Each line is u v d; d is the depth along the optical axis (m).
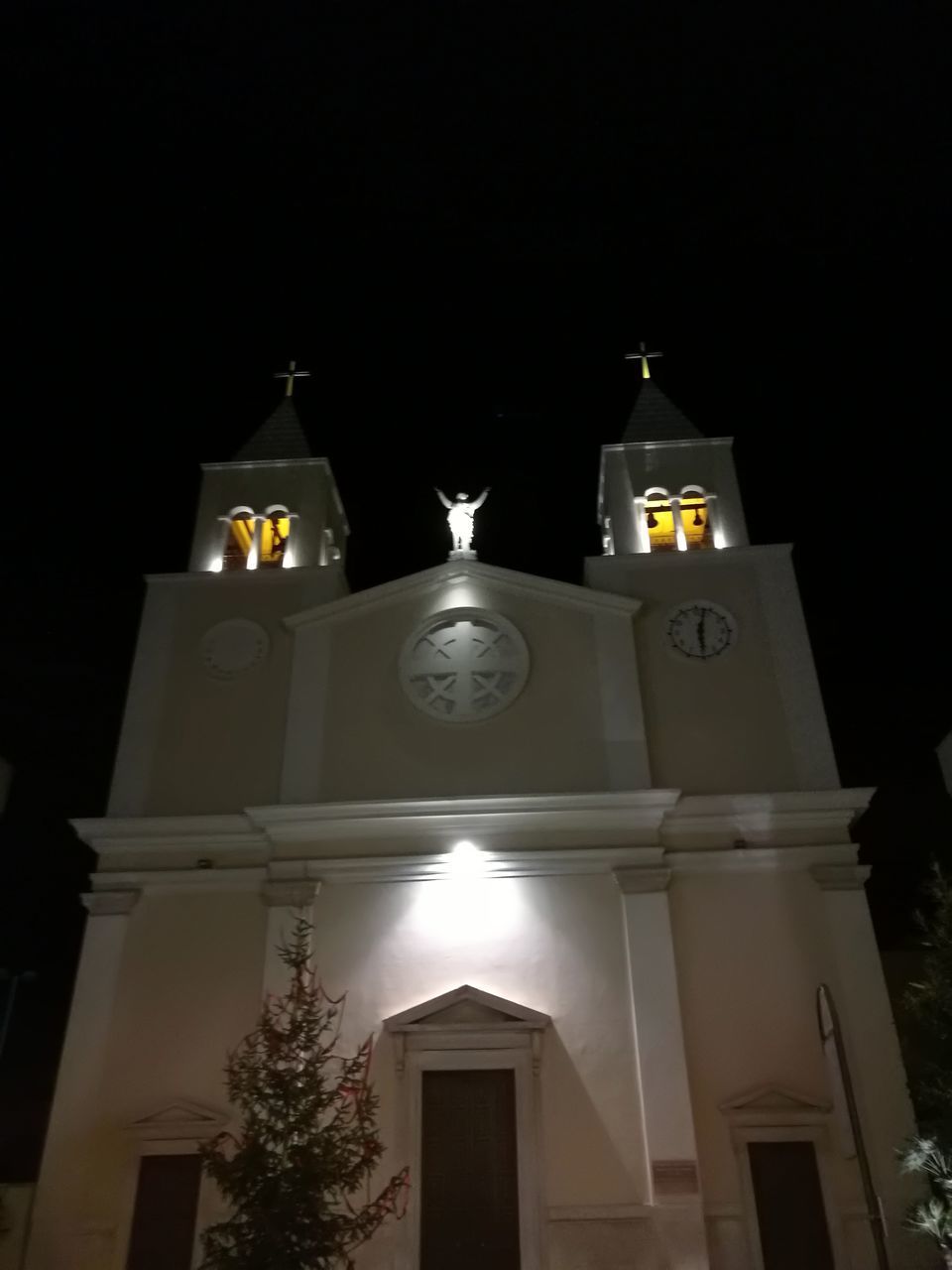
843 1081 12.12
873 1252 15.35
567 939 17.83
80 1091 17.22
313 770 19.75
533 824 18.80
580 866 18.39
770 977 17.48
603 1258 15.37
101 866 19.30
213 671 21.47
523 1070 16.72
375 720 20.23
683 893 18.23
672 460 24.56
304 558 23.67
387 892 18.39
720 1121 16.45
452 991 17.23
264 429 26.58
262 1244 12.80
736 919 17.98
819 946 17.69
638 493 24.14
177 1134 16.62
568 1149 16.20
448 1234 15.83
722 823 18.80
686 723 20.08
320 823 18.94
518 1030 16.95
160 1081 17.25
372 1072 16.94
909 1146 14.86
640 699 20.02
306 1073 14.12
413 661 20.75
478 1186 16.14
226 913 18.66
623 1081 16.66
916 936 23.22
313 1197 13.18
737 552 22.03
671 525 24.28
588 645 20.75
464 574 21.69
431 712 20.11
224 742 20.61
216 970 18.11
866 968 17.31
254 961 18.11
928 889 16.69
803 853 18.42
